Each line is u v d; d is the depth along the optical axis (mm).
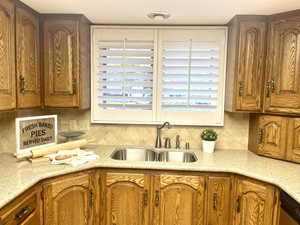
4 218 1193
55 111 2420
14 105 1710
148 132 2438
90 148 2312
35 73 1977
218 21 2141
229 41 2215
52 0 1709
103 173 1857
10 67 1655
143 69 2338
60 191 1665
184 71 2314
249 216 1708
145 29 2293
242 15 1955
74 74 2070
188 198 1837
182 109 2355
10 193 1243
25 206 1396
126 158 2373
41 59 2062
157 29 2287
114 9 1877
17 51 1729
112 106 2402
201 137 2307
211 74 2287
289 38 1821
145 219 1870
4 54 1591
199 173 1815
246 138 2383
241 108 2045
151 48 2320
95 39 2322
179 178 1825
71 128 2445
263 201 1623
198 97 2330
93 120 2420
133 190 1855
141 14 1987
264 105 1988
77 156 1890
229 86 2174
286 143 1900
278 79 1890
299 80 1793
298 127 1831
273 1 1647
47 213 1615
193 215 1843
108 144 2461
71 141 2164
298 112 1812
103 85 2391
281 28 1859
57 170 1631
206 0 1651
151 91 2357
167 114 2371
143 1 1693
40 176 1520
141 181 1842
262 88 2000
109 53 2336
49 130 2041
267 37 1948
